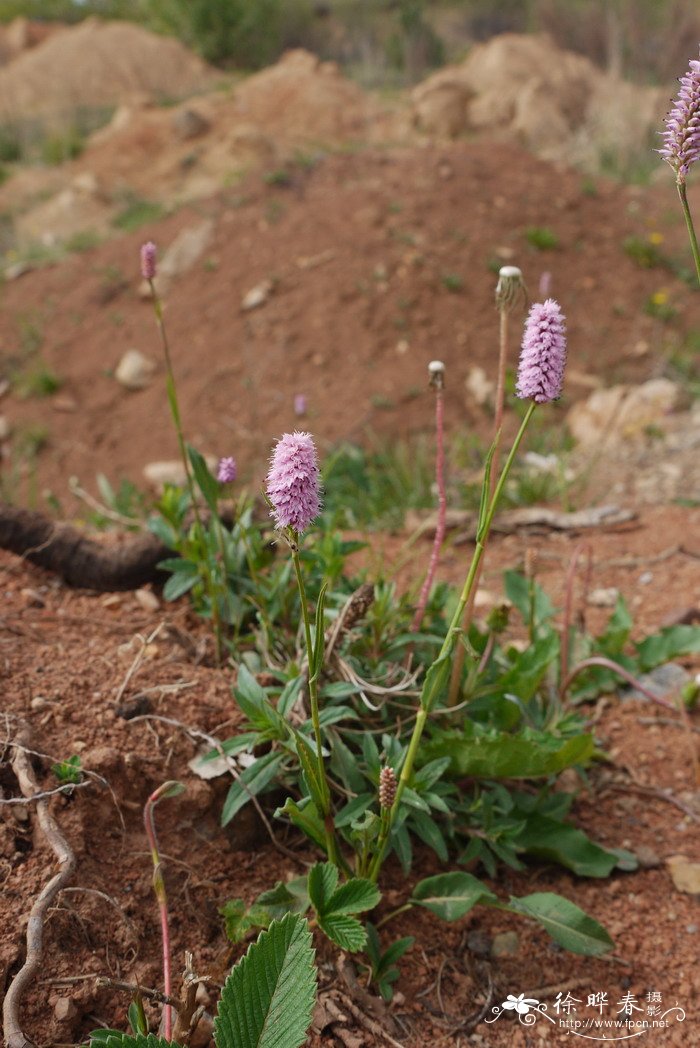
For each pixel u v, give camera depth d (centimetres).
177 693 114
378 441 263
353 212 342
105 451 290
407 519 195
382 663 115
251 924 106
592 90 511
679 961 109
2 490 271
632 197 377
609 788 122
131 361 310
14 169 515
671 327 313
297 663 113
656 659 130
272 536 125
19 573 128
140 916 105
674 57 528
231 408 287
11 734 109
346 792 109
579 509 196
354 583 122
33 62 700
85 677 115
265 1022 96
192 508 130
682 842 117
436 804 107
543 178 372
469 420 273
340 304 307
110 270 355
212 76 709
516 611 147
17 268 380
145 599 127
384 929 109
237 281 327
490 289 315
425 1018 105
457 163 371
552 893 109
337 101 513
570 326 308
